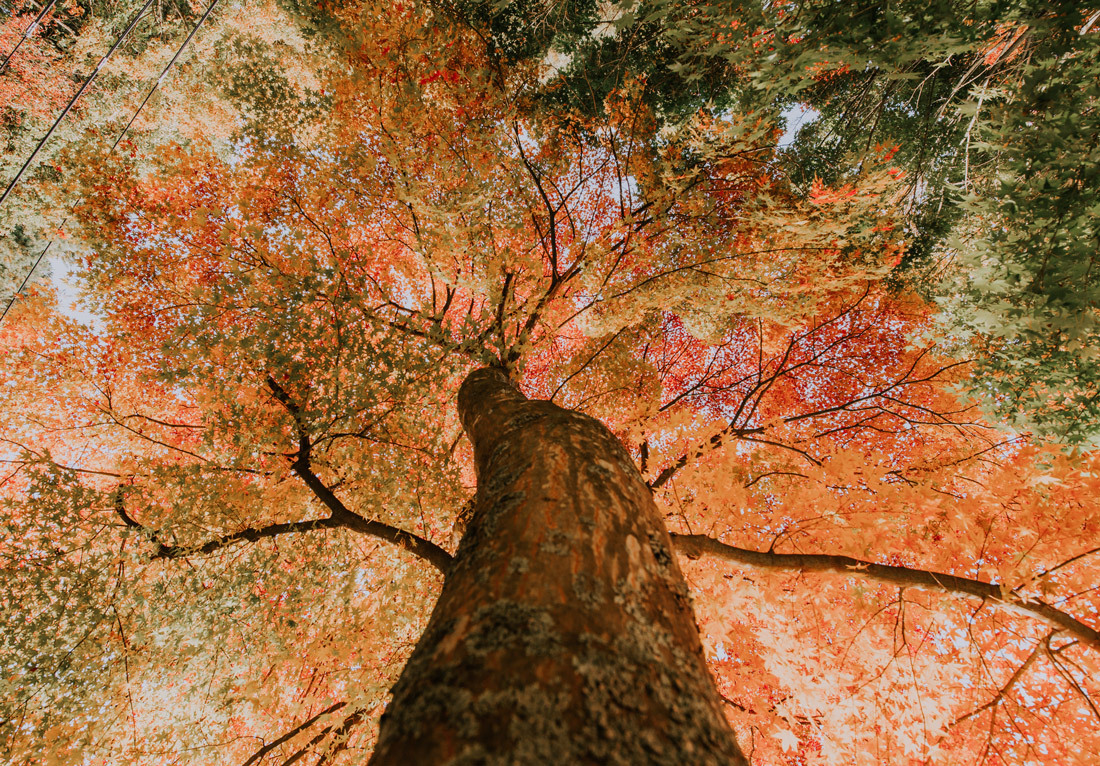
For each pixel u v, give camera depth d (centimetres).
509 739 63
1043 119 296
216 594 340
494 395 271
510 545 106
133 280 472
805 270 472
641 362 507
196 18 1195
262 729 390
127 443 487
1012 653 331
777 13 307
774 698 364
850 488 321
